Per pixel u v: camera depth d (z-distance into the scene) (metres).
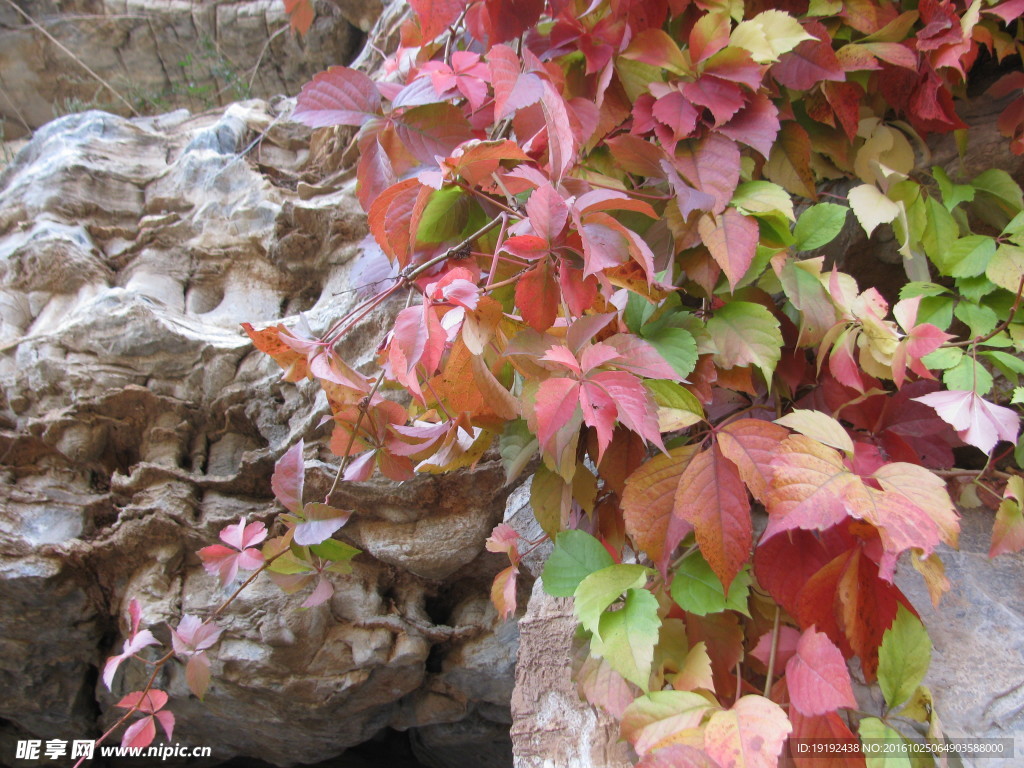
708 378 0.89
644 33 0.95
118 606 1.63
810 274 0.92
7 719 1.99
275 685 1.57
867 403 0.92
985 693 0.80
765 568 0.78
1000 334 0.91
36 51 3.04
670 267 0.92
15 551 1.54
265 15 2.84
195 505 1.60
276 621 1.52
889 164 1.05
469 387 0.79
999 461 1.00
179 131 2.23
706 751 0.65
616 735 0.92
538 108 0.91
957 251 0.99
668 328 0.89
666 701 0.72
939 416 0.89
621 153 0.95
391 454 0.88
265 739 1.87
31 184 1.85
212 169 1.87
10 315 1.72
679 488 0.77
